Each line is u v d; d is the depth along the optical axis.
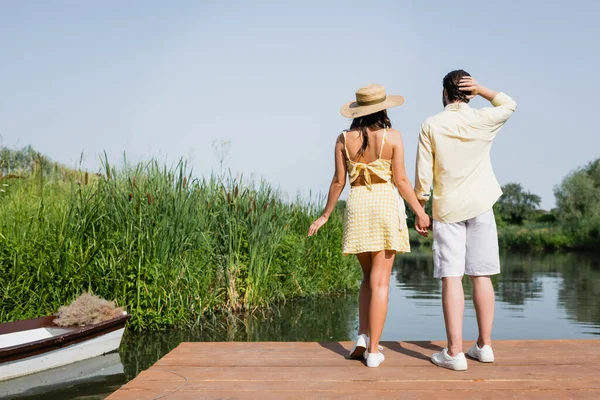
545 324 9.52
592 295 13.85
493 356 3.86
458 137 3.66
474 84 3.79
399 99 3.74
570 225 49.53
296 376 3.54
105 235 8.59
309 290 12.78
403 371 3.63
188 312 9.11
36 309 7.73
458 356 3.62
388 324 9.37
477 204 3.65
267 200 11.50
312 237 13.59
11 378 5.63
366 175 3.66
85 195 8.88
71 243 8.13
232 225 10.62
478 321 3.85
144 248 8.69
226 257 10.34
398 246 3.61
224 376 3.56
